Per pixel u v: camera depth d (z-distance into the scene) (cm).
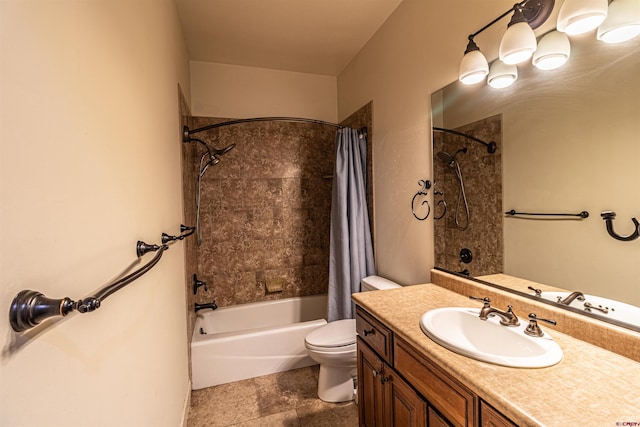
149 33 119
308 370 231
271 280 288
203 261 269
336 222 240
